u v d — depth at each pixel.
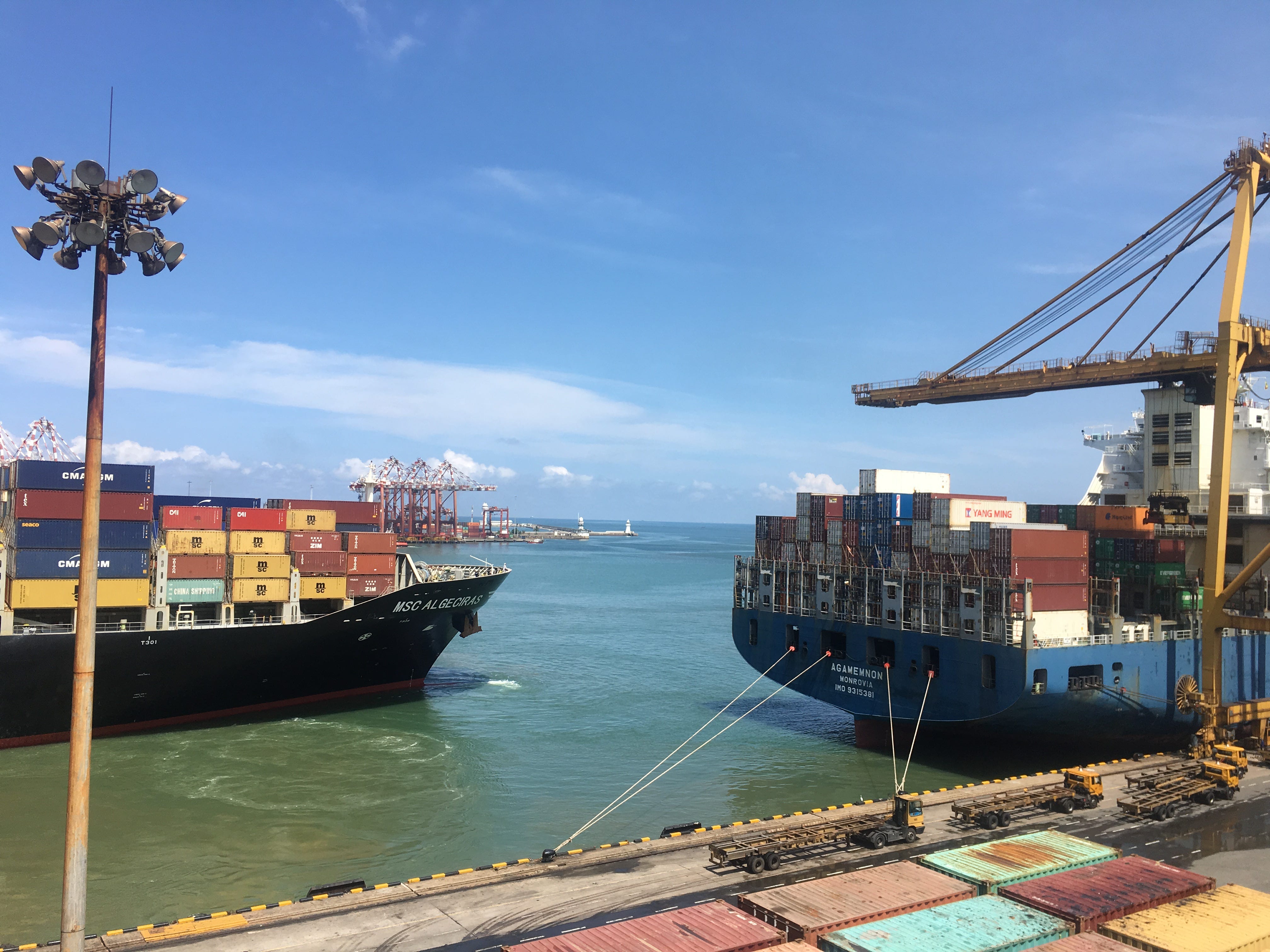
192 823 34.19
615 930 18.55
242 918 21.41
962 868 22.38
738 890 23.31
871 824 27.25
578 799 37.81
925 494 45.19
